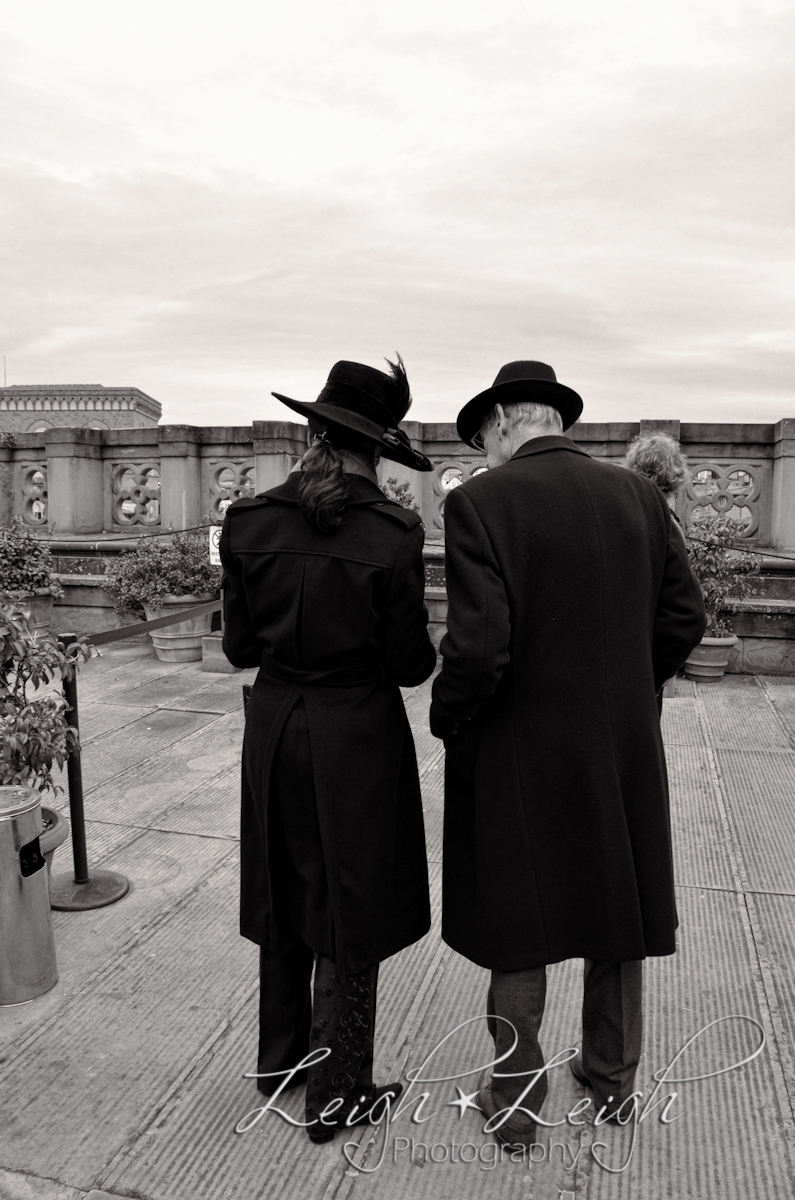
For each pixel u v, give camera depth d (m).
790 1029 2.45
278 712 1.96
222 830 3.88
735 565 6.89
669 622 1.98
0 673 3.12
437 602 7.38
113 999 2.60
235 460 8.64
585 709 1.82
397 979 2.74
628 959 1.86
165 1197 1.86
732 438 7.70
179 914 3.12
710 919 3.08
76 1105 2.14
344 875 1.92
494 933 1.86
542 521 1.82
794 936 2.97
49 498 9.11
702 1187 1.89
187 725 5.55
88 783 4.48
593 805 1.83
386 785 1.99
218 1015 2.52
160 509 8.77
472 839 1.97
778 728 5.50
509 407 1.99
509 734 1.85
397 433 2.02
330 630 1.91
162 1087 2.21
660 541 1.95
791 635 6.91
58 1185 1.89
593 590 1.82
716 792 4.34
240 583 2.03
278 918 2.05
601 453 7.97
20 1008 2.55
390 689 2.05
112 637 3.71
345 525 1.91
